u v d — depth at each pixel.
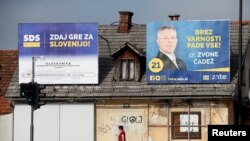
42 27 50.56
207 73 49.44
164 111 49.03
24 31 50.69
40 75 50.47
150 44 49.91
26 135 50.28
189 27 49.66
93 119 49.69
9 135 51.88
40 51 50.59
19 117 50.31
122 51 50.59
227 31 49.47
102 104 49.75
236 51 52.00
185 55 49.62
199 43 49.53
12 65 58.12
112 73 50.97
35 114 49.97
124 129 49.44
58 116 49.94
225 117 48.59
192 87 49.12
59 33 50.50
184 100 48.84
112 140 49.62
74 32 50.41
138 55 50.25
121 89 49.72
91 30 50.38
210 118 48.62
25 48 50.66
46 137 49.97
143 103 49.28
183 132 48.84
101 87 50.06
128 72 50.44
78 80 50.34
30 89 40.97
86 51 50.38
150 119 49.12
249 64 51.97
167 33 49.81
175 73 49.56
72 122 49.84
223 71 49.34
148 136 49.12
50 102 49.97
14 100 50.25
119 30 53.62
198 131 48.72
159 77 49.69
